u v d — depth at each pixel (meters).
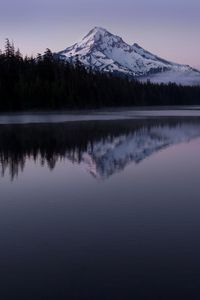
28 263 11.39
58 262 11.41
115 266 11.11
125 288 10.02
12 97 105.06
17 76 111.75
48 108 108.81
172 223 14.48
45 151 33.91
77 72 124.06
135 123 67.12
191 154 31.17
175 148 35.12
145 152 32.84
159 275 10.59
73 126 60.84
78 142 40.56
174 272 10.72
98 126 60.75
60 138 44.44
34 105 107.25
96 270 10.92
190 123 66.69
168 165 26.33
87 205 17.05
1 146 37.44
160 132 50.97
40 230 13.97
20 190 19.98
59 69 120.06
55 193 19.28
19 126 61.00
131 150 34.25
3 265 11.29
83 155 31.52
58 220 15.05
